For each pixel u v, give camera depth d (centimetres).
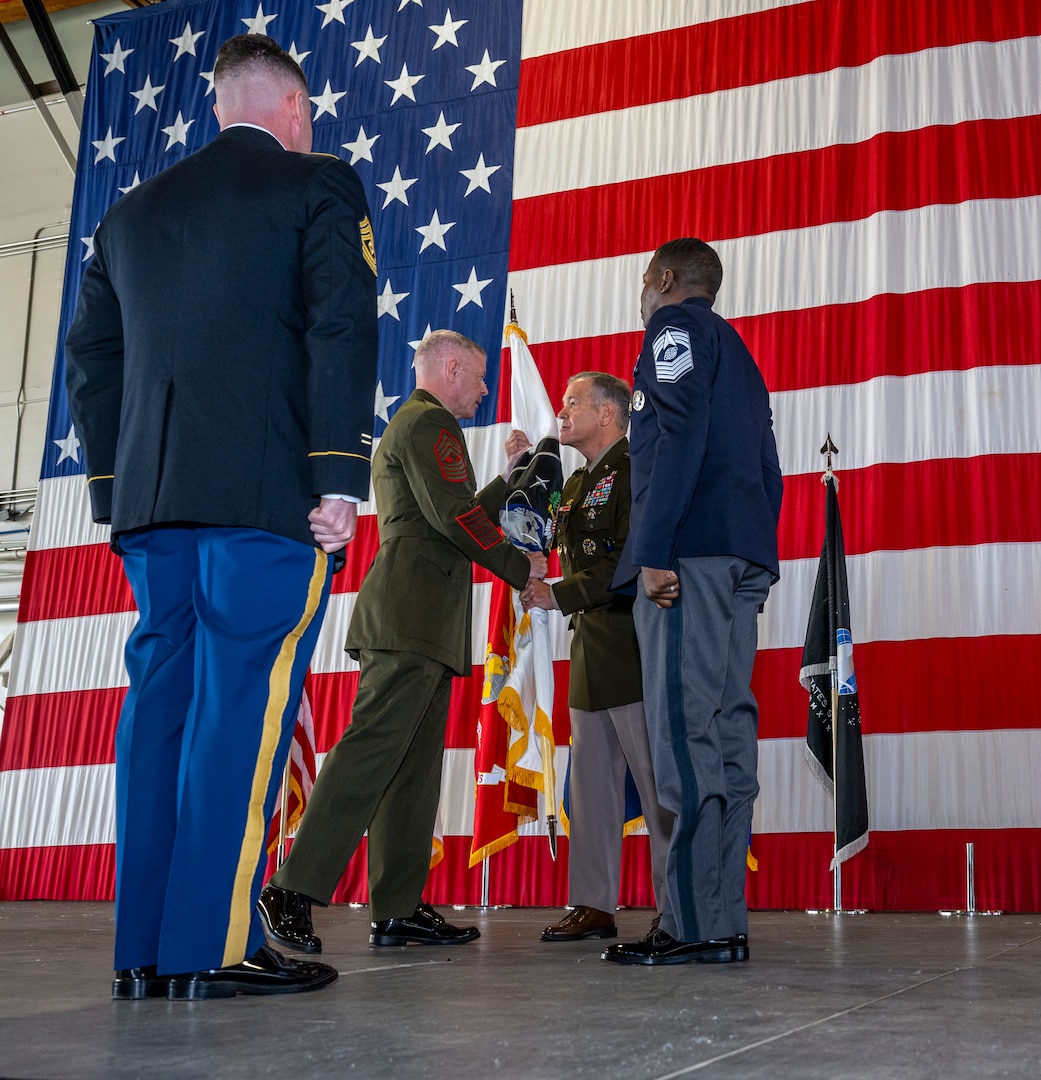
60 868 539
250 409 162
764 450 231
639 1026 122
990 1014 129
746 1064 99
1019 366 442
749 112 508
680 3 533
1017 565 426
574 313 513
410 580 264
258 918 159
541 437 411
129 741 158
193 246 167
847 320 471
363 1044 111
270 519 160
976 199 461
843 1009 134
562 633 472
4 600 724
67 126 748
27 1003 146
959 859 411
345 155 575
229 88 182
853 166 486
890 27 491
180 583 164
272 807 163
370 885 264
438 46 575
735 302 488
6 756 562
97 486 176
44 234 754
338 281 165
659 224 509
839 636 409
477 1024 124
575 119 537
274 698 160
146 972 151
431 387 296
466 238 541
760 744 445
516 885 461
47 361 738
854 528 452
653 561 199
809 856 430
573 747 286
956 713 422
